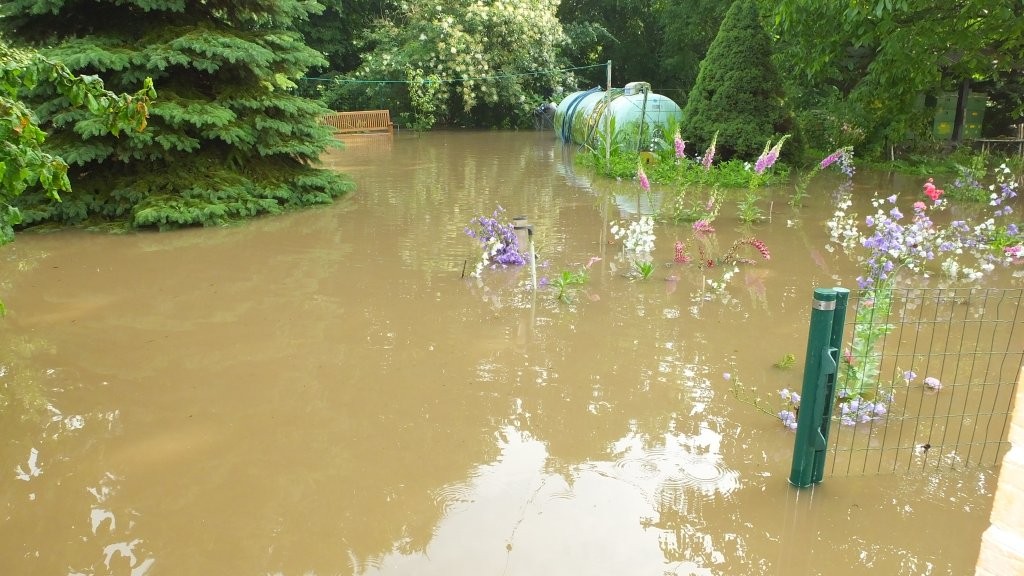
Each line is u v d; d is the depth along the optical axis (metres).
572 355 4.86
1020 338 5.10
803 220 9.27
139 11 9.21
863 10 10.48
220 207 8.73
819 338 3.07
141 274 6.73
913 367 4.64
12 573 2.75
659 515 3.10
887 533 2.97
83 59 7.91
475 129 26.20
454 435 3.81
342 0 26.97
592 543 2.91
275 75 10.11
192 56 8.71
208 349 4.95
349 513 3.13
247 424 3.92
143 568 2.78
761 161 9.10
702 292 6.21
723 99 13.36
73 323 5.45
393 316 5.63
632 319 5.55
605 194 11.52
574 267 7.02
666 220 9.36
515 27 25.09
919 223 5.98
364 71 25.77
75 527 3.04
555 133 23.48
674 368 4.64
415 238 8.30
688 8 26.23
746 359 4.79
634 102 15.91
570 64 29.03
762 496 3.23
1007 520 1.46
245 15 10.11
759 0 12.74
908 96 13.39
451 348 4.98
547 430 3.86
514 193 11.66
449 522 3.06
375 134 23.61
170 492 3.29
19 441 3.74
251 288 6.34
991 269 6.75
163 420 3.96
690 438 3.77
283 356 4.84
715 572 2.73
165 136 8.45
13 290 6.24
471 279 6.62
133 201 8.67
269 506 3.18
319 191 10.51
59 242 7.94
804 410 3.19
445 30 24.12
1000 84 16.47
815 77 15.09
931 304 5.82
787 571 2.74
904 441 3.71
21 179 3.83
